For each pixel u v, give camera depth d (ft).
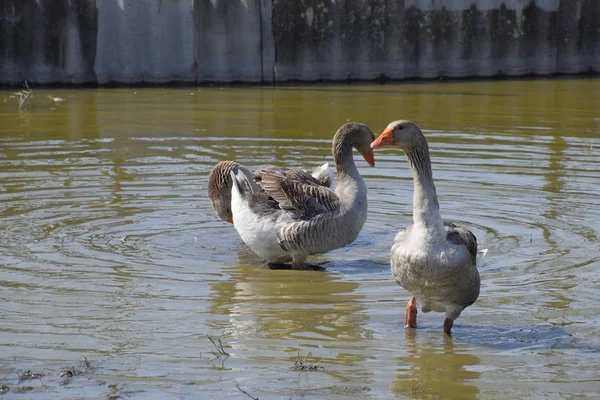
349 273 33.88
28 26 81.66
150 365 24.26
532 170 48.49
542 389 22.99
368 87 84.74
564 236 37.24
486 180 46.26
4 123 62.39
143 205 42.14
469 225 38.81
